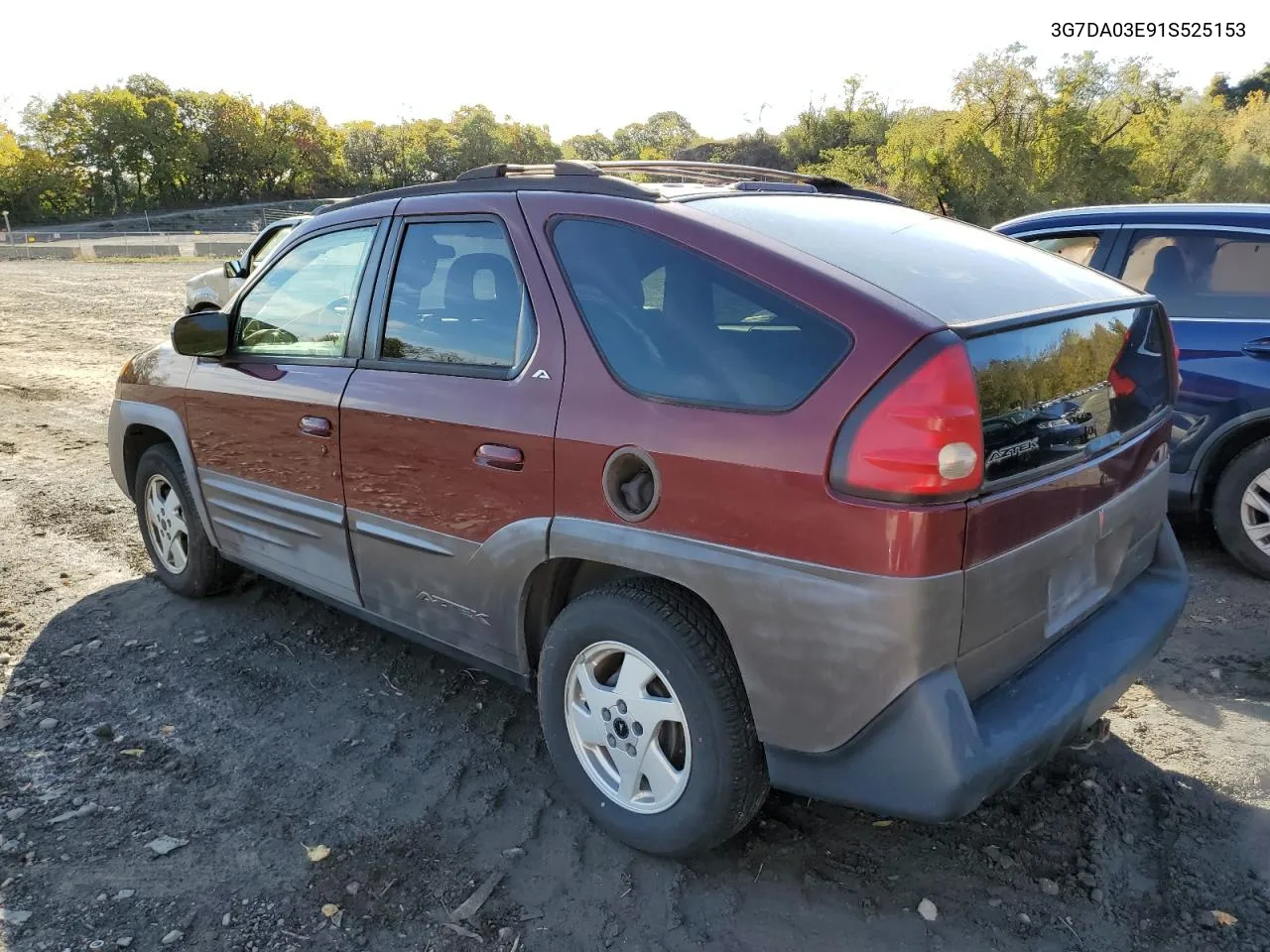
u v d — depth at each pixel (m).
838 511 2.16
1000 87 36.78
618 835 2.78
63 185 102.38
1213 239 4.78
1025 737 2.27
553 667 2.82
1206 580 4.70
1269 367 4.54
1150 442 2.88
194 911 2.58
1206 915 2.49
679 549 2.44
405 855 2.81
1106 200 36.62
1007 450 2.22
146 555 5.32
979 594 2.21
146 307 19.67
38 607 4.61
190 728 3.53
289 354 3.67
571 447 2.64
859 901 2.58
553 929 2.52
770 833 2.88
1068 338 2.47
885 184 40.03
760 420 2.29
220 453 3.99
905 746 2.18
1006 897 2.58
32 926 2.52
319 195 128.00
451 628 3.16
